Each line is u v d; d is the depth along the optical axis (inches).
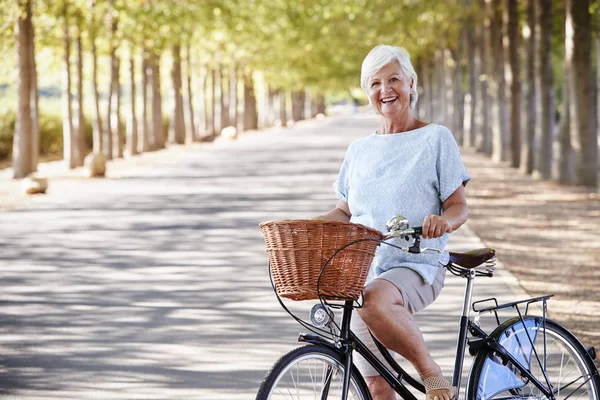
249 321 325.1
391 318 165.0
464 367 259.8
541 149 930.1
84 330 313.7
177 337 302.5
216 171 1106.1
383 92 177.0
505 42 1107.3
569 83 818.8
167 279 408.2
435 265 175.2
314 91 3811.5
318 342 163.0
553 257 470.6
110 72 1331.2
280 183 921.5
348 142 1866.4
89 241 528.1
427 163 175.0
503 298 358.9
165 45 1203.9
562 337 190.7
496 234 557.3
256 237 539.2
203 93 2149.4
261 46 2053.4
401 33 1295.5
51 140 1743.4
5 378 256.4
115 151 1357.0
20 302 360.8
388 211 175.6
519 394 184.1
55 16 1060.5
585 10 804.0
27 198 793.6
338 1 1237.1
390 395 184.9
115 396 238.5
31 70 1004.6
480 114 1400.1
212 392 241.6
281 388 159.9
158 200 762.2
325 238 151.3
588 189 806.5
